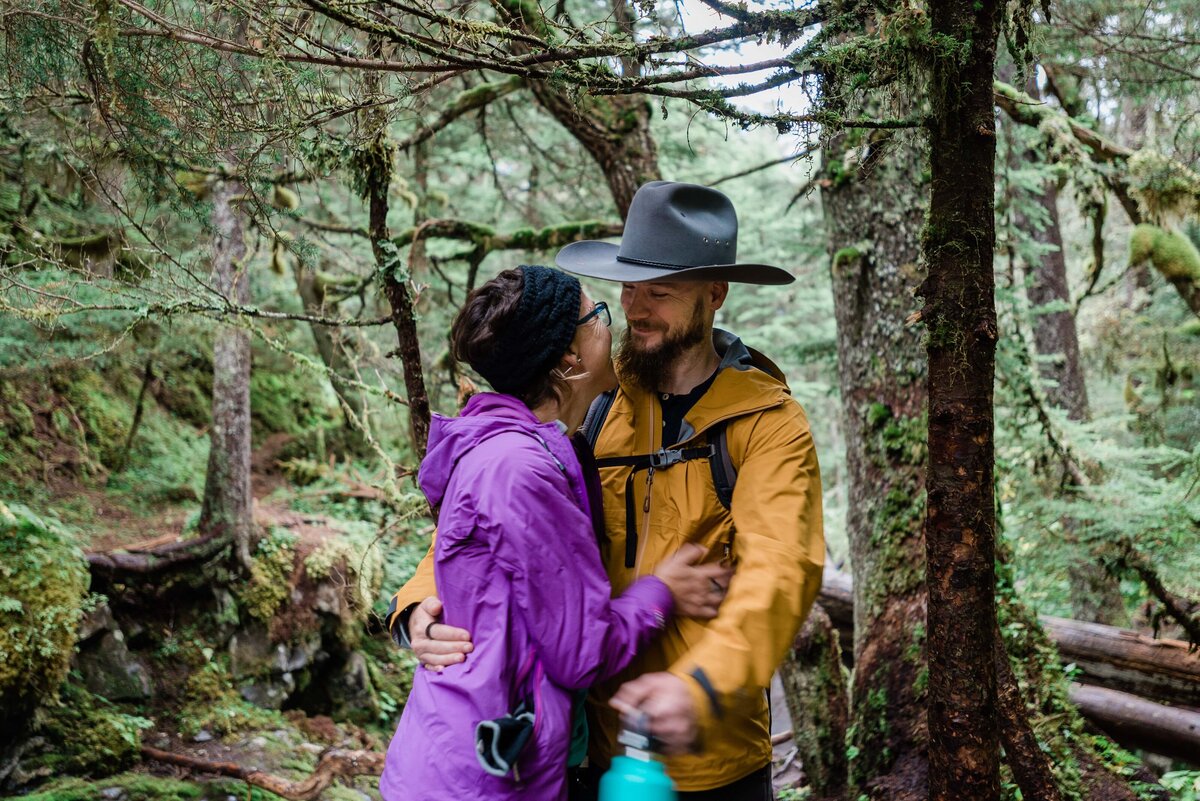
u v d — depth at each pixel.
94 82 2.24
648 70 1.89
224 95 2.12
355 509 7.91
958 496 1.72
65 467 6.89
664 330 1.78
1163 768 4.61
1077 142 4.30
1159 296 8.38
